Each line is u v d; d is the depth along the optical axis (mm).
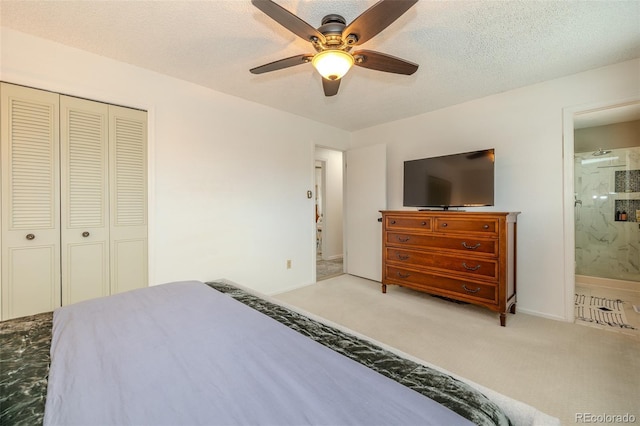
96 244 2207
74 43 2023
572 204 2576
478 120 3102
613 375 1787
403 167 3789
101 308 1290
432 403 715
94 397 709
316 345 991
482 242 2605
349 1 1569
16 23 1790
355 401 700
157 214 2498
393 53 2135
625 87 2299
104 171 2238
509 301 2629
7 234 1881
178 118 2611
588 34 1902
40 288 1990
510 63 2309
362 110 3469
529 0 1574
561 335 2324
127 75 2318
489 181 2801
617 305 3041
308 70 2445
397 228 3262
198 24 1809
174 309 1280
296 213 3662
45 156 2002
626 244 3693
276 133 3416
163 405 682
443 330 2422
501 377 1776
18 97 1900
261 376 793
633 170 3666
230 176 2994
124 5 1628
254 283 3229
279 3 1585
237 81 2650
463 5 1613
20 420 656
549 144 2670
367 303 3096
